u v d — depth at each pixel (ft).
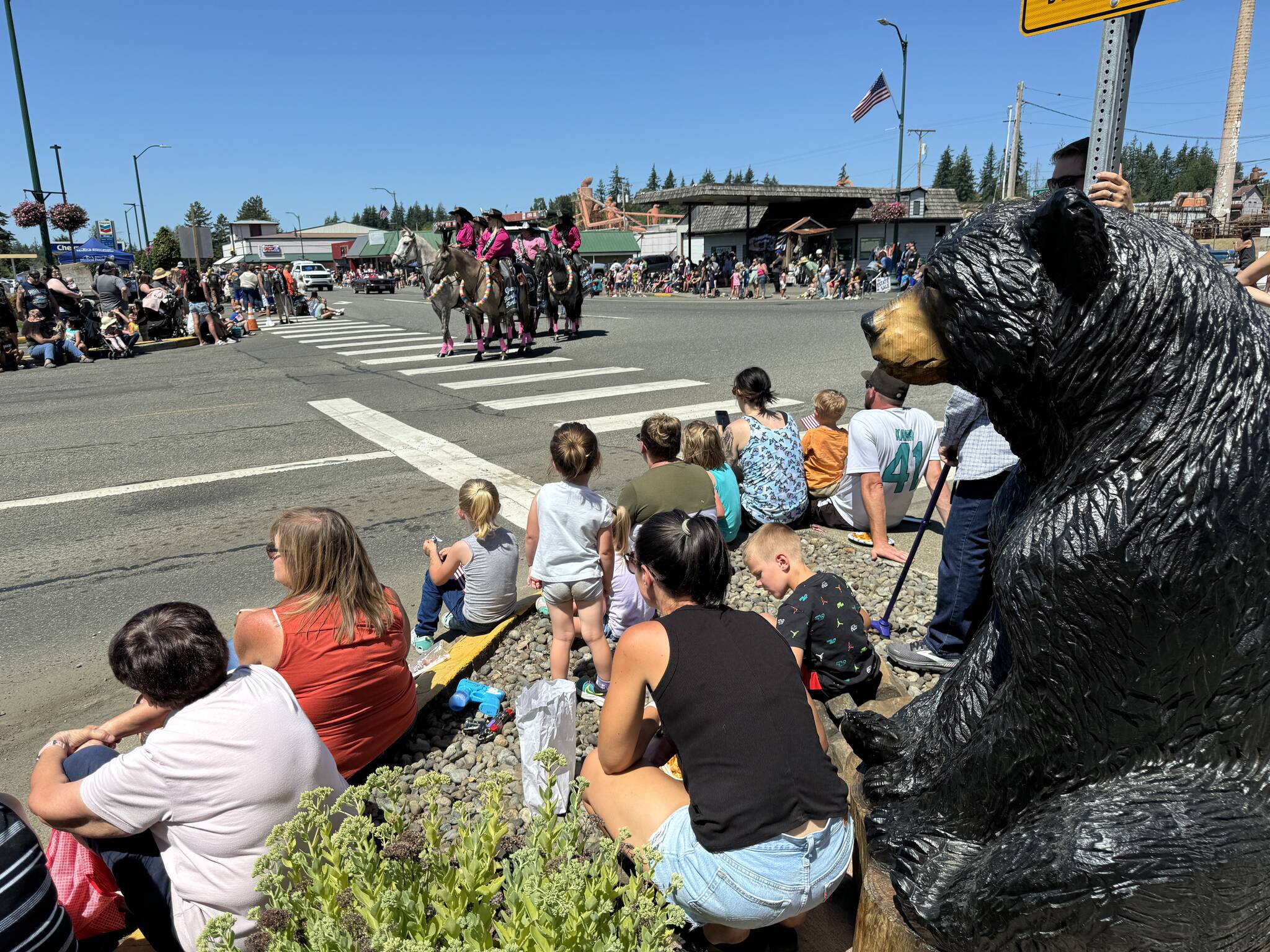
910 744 7.09
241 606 15.35
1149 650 4.65
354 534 9.44
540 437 26.84
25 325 50.06
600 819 7.55
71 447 27.71
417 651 13.50
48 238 65.77
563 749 9.17
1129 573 4.60
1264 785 4.64
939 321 5.59
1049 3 9.15
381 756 10.48
